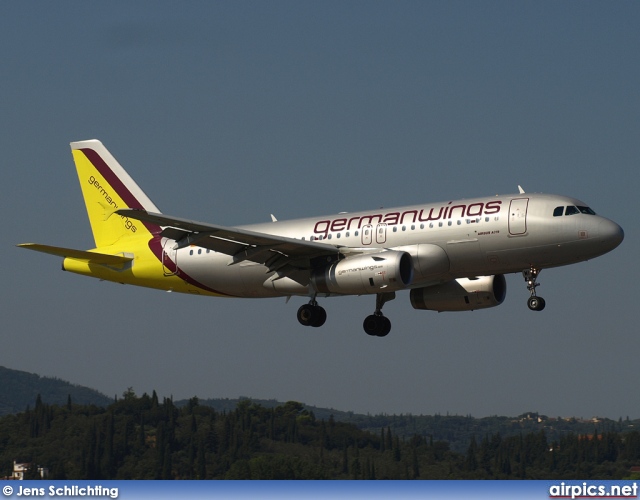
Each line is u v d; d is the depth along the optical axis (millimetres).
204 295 146625
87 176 151500
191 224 121062
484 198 129375
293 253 132375
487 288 137625
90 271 149125
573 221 123938
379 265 125688
